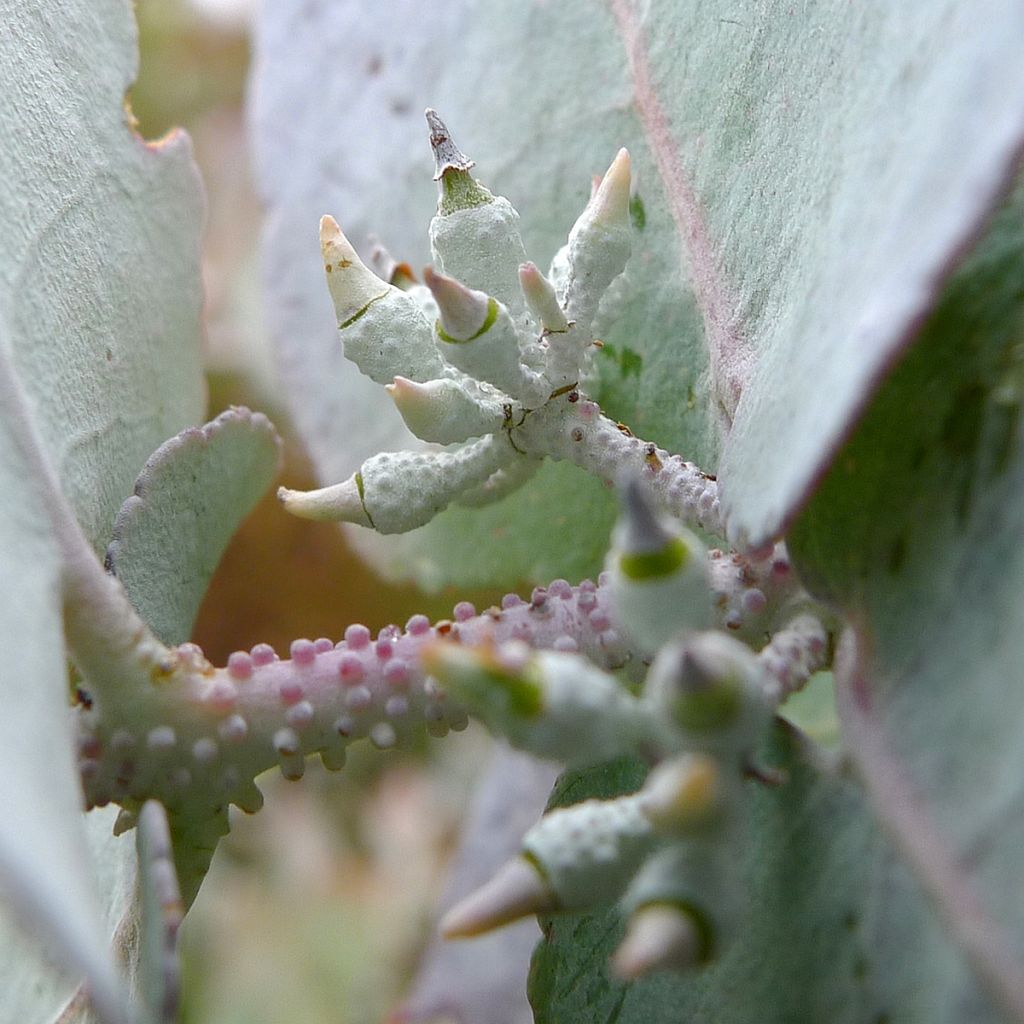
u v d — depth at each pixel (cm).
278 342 17
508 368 11
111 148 13
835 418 10
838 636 11
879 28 11
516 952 22
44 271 12
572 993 11
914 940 10
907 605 10
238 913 28
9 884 9
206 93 28
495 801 21
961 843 9
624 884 10
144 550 12
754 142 12
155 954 10
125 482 13
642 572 10
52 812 9
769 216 12
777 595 11
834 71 11
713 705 9
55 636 10
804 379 10
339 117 17
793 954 10
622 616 10
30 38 13
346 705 11
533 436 12
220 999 27
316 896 29
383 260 14
